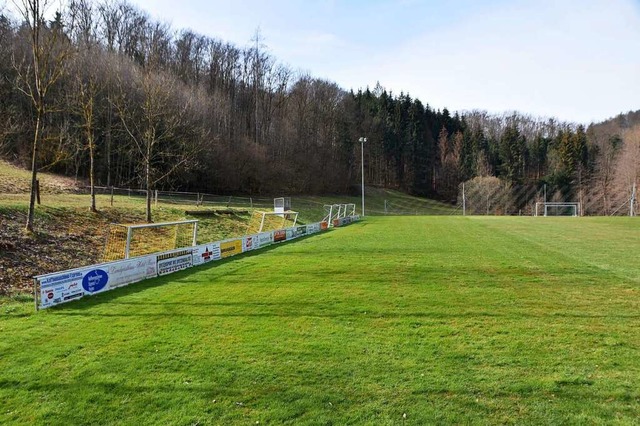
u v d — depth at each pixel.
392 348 7.04
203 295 10.95
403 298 10.32
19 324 8.62
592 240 22.12
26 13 15.70
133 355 6.89
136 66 45.84
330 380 5.90
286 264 15.59
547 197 74.94
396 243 21.62
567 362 6.38
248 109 74.88
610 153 76.75
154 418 5.01
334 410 5.11
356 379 5.91
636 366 6.23
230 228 28.92
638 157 65.25
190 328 8.25
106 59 42.81
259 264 15.80
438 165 96.50
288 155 75.00
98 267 11.39
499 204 76.31
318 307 9.61
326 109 88.12
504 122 126.88
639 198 61.88
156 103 29.92
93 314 9.32
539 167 92.94
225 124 62.69
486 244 20.80
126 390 5.70
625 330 7.84
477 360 6.50
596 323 8.26
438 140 103.69
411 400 5.32
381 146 96.88
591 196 71.88
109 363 6.58
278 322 8.55
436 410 5.07
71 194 30.17
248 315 9.08
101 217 22.25
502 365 6.31
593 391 5.48
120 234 20.47
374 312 9.15
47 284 9.89
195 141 47.25
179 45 62.50
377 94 117.94
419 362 6.46
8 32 41.06
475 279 12.47
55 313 9.43
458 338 7.48
